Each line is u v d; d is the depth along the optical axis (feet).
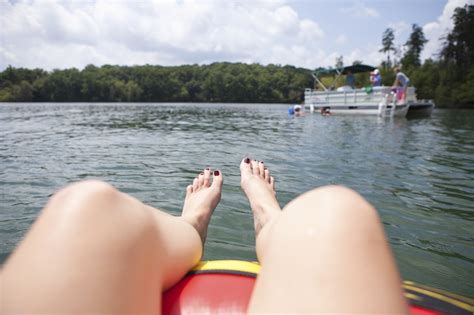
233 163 15.46
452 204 9.96
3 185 11.46
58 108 92.02
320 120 44.96
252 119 48.03
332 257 2.25
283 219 2.68
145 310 2.50
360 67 57.57
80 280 2.17
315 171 13.85
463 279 6.06
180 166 14.67
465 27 131.85
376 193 10.93
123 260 2.42
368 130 31.42
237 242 7.27
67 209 2.40
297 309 2.16
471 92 114.52
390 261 2.34
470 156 18.12
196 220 6.52
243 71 241.55
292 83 219.20
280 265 2.41
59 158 16.37
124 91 215.51
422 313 3.21
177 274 3.48
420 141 24.06
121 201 2.72
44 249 2.22
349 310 2.08
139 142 22.57
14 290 2.09
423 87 136.05
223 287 3.45
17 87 188.75
